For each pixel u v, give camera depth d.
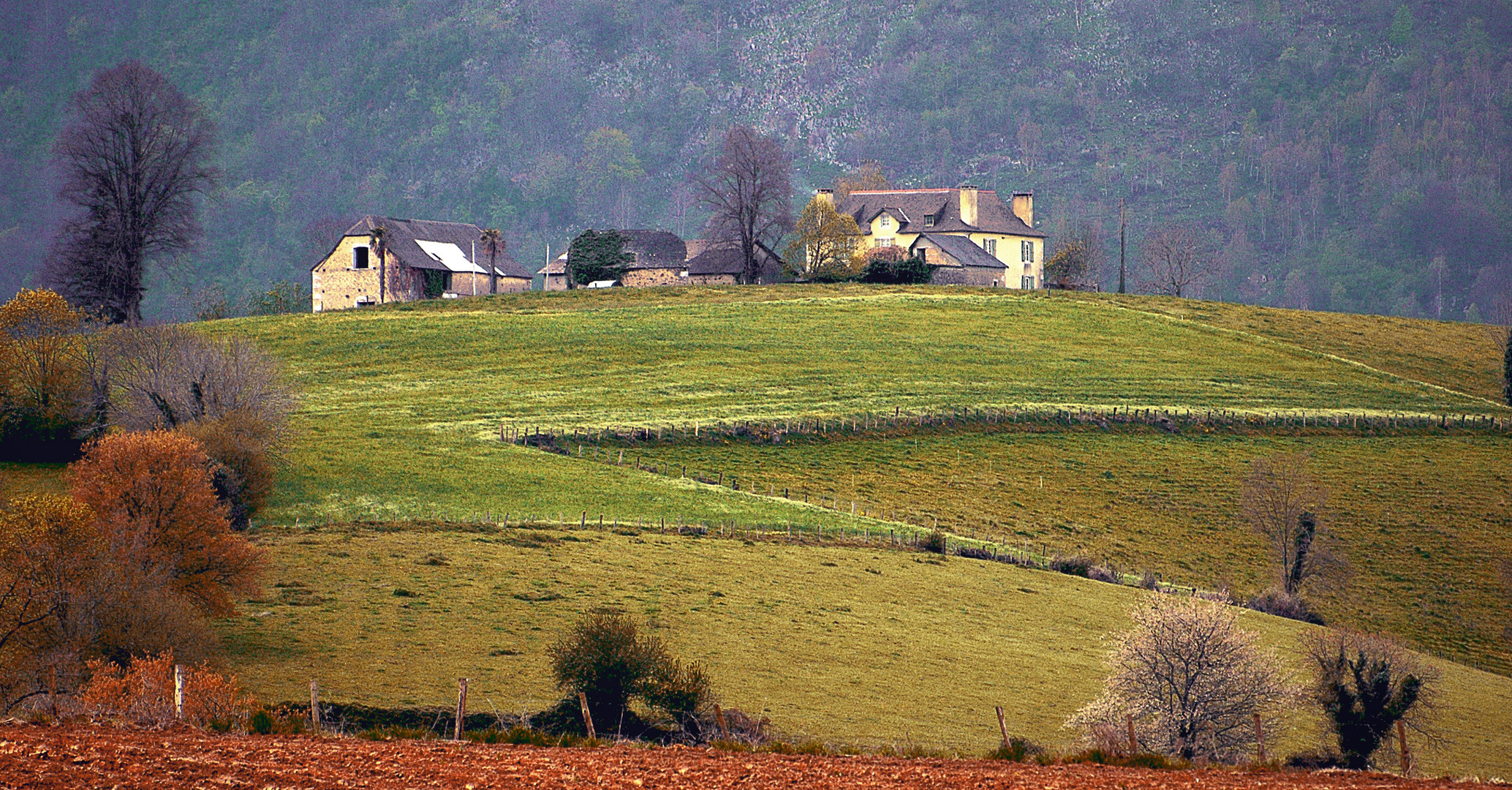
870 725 174.62
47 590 171.38
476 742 132.62
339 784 105.75
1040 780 119.50
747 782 113.75
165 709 140.38
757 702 179.88
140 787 100.56
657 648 173.12
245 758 114.00
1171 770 131.62
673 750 132.38
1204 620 180.88
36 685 159.62
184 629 177.62
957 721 179.88
